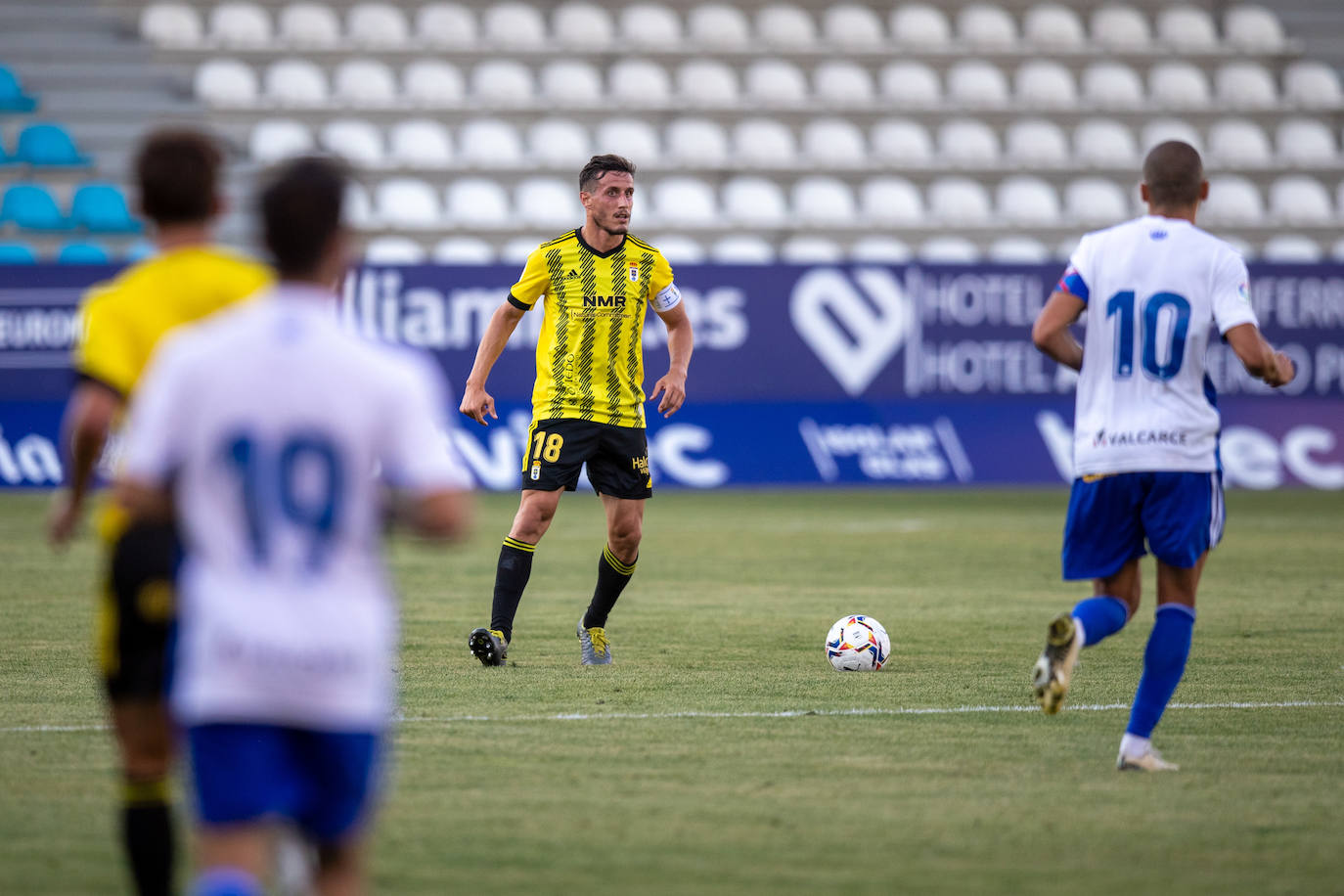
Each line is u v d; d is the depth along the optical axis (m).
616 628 28.30
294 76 80.19
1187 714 20.28
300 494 9.03
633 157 79.19
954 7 91.62
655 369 59.53
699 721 19.50
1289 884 12.82
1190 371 16.83
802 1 90.56
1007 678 22.97
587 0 89.12
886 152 81.81
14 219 68.56
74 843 13.85
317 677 8.98
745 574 36.72
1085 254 17.25
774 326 60.31
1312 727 19.47
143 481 9.04
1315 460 61.94
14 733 18.53
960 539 44.41
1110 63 88.12
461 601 32.03
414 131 78.00
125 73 79.00
